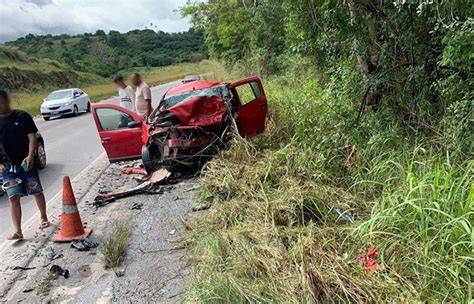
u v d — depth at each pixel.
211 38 24.28
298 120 7.48
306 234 3.86
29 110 26.12
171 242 4.74
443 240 3.02
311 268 3.22
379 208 3.76
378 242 3.38
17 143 5.21
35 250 4.97
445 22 4.46
